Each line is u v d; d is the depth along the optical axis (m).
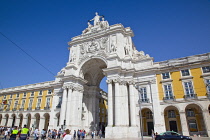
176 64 12.20
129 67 12.89
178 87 11.48
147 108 11.88
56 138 11.66
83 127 15.23
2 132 12.94
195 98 10.70
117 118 11.07
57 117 15.34
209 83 10.68
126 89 12.32
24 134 5.13
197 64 11.38
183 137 7.71
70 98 13.66
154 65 12.96
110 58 12.96
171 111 12.30
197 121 11.38
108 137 10.76
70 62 15.05
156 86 12.04
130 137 10.75
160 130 10.65
